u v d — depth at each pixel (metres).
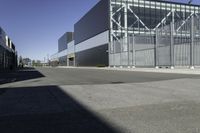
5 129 5.51
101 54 60.78
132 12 56.72
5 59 60.00
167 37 32.50
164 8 59.31
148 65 36.75
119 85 14.50
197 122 5.72
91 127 5.54
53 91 12.18
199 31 27.52
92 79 20.27
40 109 7.75
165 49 31.92
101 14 60.47
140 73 27.86
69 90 12.47
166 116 6.38
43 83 16.98
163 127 5.37
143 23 57.31
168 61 31.23
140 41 41.16
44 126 5.70
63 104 8.55
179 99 9.00
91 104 8.41
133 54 41.28
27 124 5.92
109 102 8.72
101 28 60.59
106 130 5.27
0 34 49.06
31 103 8.85
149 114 6.66
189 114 6.55
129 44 42.56
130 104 8.25
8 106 8.34
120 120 6.08
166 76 21.20
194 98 9.16
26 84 16.39
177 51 29.88
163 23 58.97
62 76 25.70
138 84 14.85
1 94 11.30
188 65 27.94
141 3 57.31
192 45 26.72
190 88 12.20
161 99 9.09
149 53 36.44
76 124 5.82
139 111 7.09
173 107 7.54
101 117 6.46
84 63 78.12
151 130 5.17
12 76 26.94
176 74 23.50
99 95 10.51
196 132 4.96
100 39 61.56
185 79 17.08
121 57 46.31
